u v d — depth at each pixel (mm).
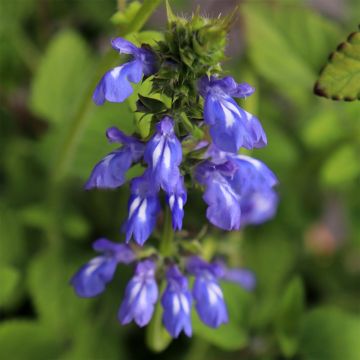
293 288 271
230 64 322
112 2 354
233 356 293
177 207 208
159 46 208
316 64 291
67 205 309
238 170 219
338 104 308
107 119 280
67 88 315
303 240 324
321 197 327
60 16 356
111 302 299
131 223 212
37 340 272
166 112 211
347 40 215
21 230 303
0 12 337
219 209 217
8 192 312
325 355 270
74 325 289
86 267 235
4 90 338
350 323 272
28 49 344
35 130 339
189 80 209
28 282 291
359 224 327
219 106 206
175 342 302
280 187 320
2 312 298
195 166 218
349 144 304
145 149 209
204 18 207
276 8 296
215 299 229
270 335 281
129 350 301
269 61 293
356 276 329
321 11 375
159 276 234
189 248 233
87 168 281
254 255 316
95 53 337
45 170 308
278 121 331
